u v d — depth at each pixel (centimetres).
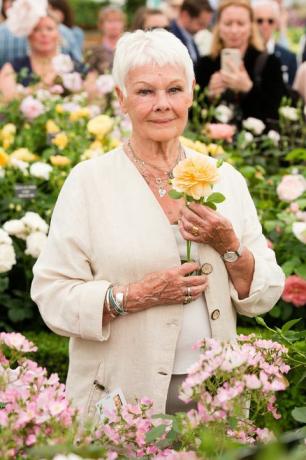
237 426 279
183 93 321
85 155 571
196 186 298
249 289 328
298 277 493
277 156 665
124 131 632
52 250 329
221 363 269
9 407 269
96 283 320
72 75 706
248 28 709
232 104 701
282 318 498
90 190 327
